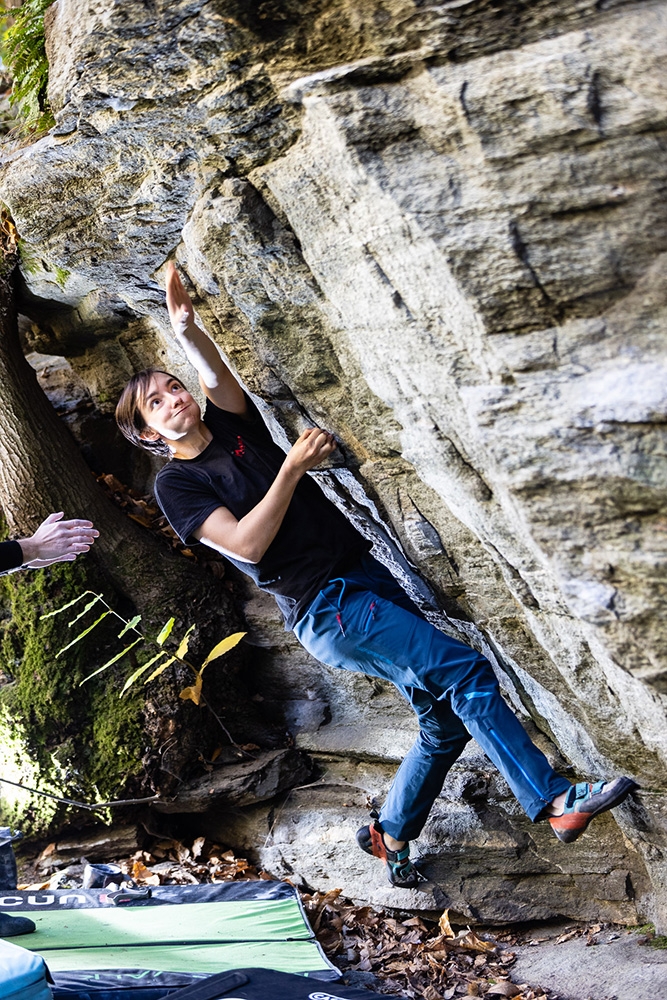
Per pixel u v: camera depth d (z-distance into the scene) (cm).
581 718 344
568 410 238
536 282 239
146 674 485
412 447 309
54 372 619
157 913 380
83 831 483
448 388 269
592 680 316
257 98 277
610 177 229
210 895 401
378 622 328
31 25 362
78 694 487
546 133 232
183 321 329
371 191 254
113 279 403
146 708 480
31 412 511
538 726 411
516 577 309
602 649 278
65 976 316
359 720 505
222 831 491
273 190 289
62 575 497
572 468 240
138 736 477
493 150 238
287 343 324
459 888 417
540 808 304
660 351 229
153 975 316
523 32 236
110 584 510
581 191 231
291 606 347
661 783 336
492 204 239
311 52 264
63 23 307
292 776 490
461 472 290
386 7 247
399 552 367
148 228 347
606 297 236
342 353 314
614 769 353
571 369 239
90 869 435
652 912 384
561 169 232
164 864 467
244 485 338
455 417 274
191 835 499
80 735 482
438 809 426
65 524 330
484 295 244
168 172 316
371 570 344
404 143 249
